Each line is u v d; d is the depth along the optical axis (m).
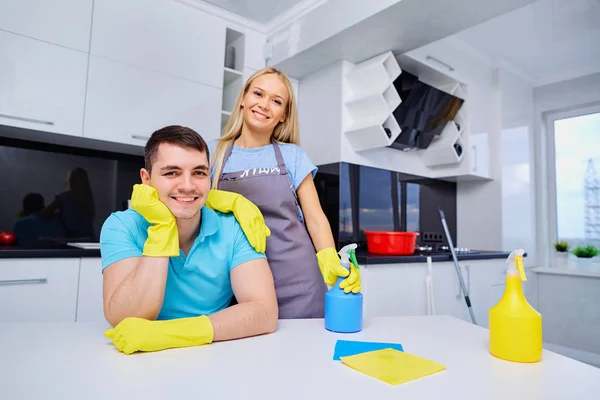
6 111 1.73
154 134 0.86
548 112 3.42
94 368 0.60
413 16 1.92
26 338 0.75
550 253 3.35
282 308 1.32
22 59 1.78
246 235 0.96
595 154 3.16
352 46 2.25
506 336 0.68
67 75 1.89
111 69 2.01
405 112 2.43
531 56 3.01
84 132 1.92
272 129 1.46
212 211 0.98
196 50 2.30
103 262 0.86
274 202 1.36
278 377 0.58
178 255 0.84
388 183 2.66
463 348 0.75
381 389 0.54
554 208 3.35
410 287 2.06
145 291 0.78
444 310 2.24
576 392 0.55
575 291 3.01
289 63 2.49
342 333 0.84
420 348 0.74
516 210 3.13
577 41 2.76
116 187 2.32
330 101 2.48
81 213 2.20
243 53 2.55
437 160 2.88
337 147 2.40
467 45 2.83
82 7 1.94
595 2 2.27
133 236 0.89
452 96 2.63
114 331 0.70
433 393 0.53
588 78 3.16
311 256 1.38
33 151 2.08
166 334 0.70
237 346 0.73
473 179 3.09
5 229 1.99
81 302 1.70
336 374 0.60
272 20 2.54
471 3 1.80
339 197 2.34
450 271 2.29
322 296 1.38
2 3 1.75
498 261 2.67
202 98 2.30
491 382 0.58
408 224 2.79
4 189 2.00
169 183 0.81
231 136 1.48
